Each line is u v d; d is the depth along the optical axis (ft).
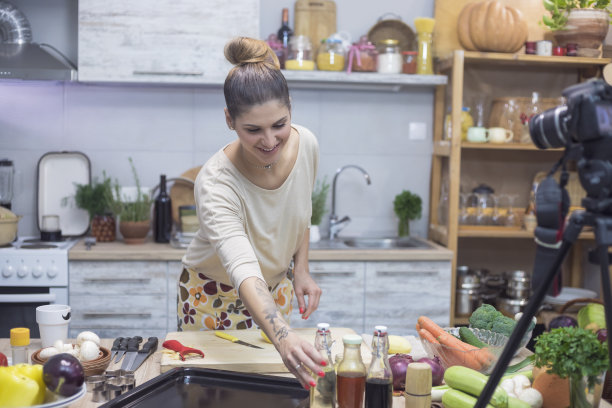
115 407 4.38
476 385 4.28
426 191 12.90
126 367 5.23
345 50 11.78
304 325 10.85
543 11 12.04
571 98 3.41
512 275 11.76
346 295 10.86
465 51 11.30
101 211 11.59
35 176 12.09
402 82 11.39
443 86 12.52
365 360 5.34
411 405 4.26
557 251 3.56
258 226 5.90
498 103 12.12
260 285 4.73
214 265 6.33
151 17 10.93
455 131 11.33
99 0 10.82
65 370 4.01
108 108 12.13
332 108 12.57
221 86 12.10
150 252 10.44
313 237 11.79
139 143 12.23
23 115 11.99
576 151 3.48
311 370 4.10
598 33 10.91
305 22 12.14
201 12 10.98
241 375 4.95
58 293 10.34
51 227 11.31
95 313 10.45
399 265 10.92
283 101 4.92
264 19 12.19
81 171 12.09
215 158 5.78
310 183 6.28
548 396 4.36
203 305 6.65
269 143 5.00
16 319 10.32
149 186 12.31
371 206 12.82
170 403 4.53
